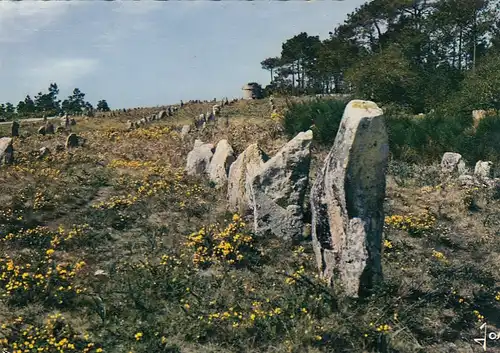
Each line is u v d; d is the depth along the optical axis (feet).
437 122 77.46
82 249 35.88
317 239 30.58
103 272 32.19
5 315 27.37
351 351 24.97
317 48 215.51
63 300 28.94
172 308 28.30
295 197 38.06
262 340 25.77
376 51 180.75
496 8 161.89
